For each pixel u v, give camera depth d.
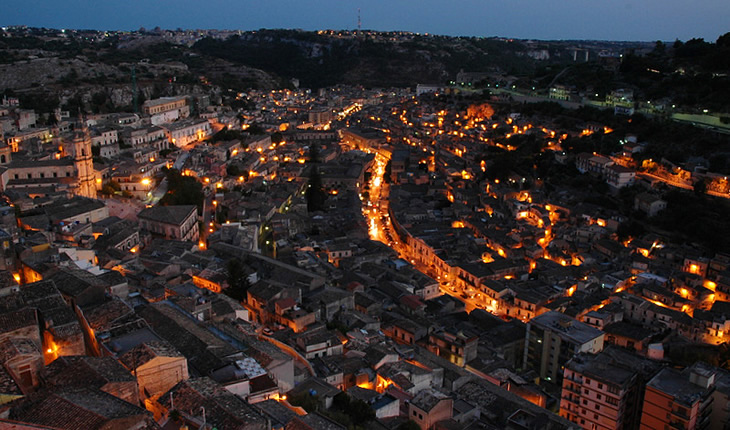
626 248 198.25
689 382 109.25
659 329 156.88
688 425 102.50
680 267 188.88
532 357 137.75
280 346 108.25
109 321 81.06
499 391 112.12
